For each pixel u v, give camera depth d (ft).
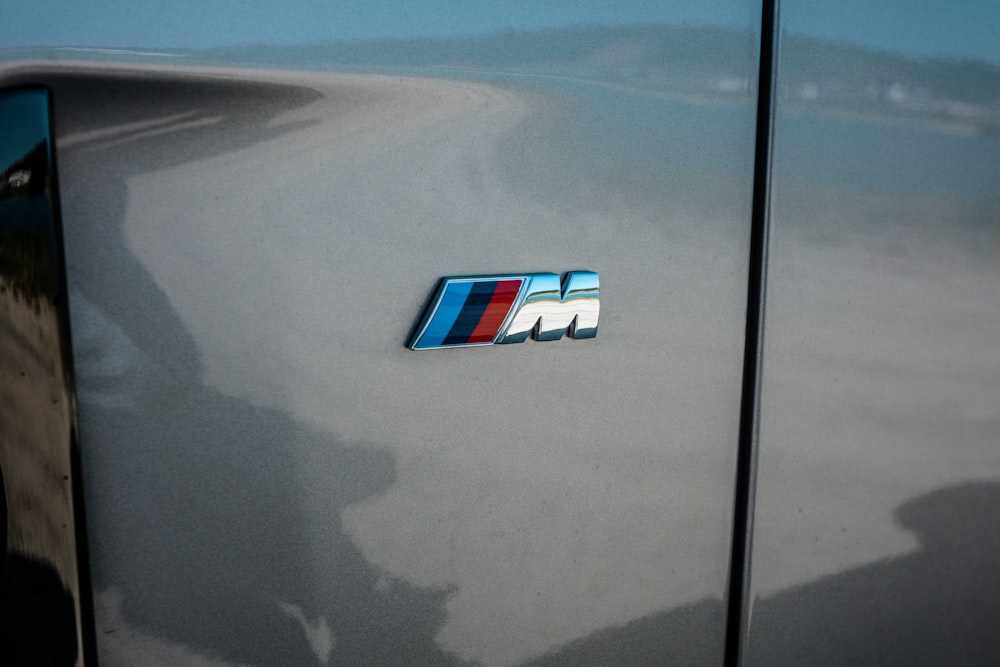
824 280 3.47
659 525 3.26
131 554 2.40
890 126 3.55
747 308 3.32
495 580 2.93
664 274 3.10
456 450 2.79
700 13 3.04
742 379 3.36
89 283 2.27
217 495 2.47
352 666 2.74
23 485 2.26
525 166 2.76
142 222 2.30
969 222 3.86
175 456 2.41
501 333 2.79
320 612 2.66
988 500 4.23
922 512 4.00
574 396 2.98
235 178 2.38
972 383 4.04
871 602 3.93
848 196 3.47
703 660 3.49
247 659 2.58
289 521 2.57
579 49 2.81
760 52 3.18
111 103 2.23
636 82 2.93
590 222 2.91
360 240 2.55
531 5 2.71
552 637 3.09
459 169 2.66
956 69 3.70
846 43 3.37
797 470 3.56
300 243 2.48
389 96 2.53
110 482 2.35
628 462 3.14
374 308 2.59
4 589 2.30
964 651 4.33
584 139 2.86
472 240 2.70
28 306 2.20
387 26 2.50
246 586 2.55
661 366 3.15
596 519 3.10
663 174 3.04
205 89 2.31
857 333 3.61
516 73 2.71
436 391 2.73
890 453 3.84
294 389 2.52
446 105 2.61
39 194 2.16
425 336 2.66
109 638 2.41
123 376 2.33
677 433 3.24
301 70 2.40
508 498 2.91
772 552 3.56
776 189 3.28
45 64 2.13
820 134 3.36
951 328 3.91
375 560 2.72
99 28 2.18
